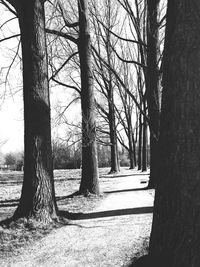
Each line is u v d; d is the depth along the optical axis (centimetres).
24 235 737
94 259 567
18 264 568
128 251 592
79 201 1287
